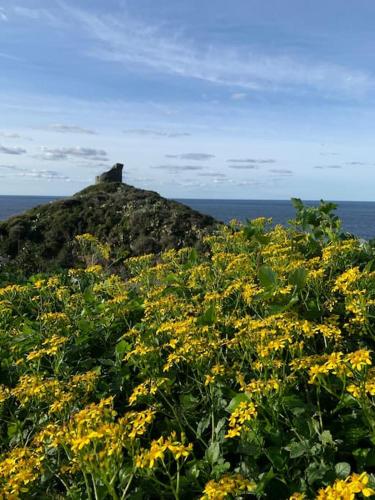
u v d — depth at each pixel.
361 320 3.82
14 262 16.11
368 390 2.85
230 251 6.56
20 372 4.29
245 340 3.56
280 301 4.21
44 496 2.97
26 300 5.95
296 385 3.47
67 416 3.31
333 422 3.18
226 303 4.89
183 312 4.54
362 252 5.26
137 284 6.33
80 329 4.65
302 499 2.43
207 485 2.45
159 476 3.10
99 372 3.99
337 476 2.66
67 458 3.22
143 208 18.62
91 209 18.98
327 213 6.15
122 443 2.66
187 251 6.75
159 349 3.77
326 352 3.77
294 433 3.09
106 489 2.82
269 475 2.68
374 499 2.46
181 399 3.47
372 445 3.04
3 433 3.78
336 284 4.19
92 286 6.16
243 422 2.92
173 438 2.66
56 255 17.08
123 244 17.25
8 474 2.78
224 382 3.57
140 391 3.32
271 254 5.32
